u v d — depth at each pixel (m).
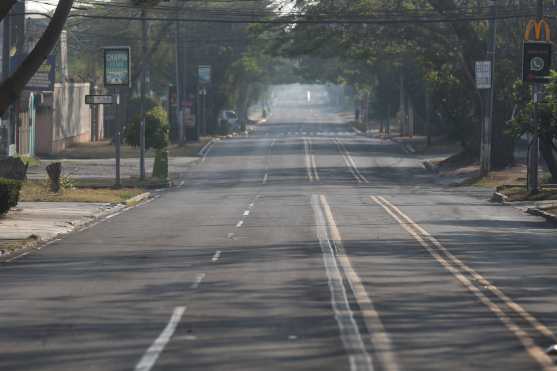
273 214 101.81
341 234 80.38
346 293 49.03
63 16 68.06
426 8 181.25
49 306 45.47
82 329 39.44
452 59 183.38
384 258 64.06
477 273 57.19
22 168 131.62
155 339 37.12
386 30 182.62
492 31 155.75
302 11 179.62
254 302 46.19
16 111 179.25
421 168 198.75
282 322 40.78
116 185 143.75
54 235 80.81
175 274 56.75
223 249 70.06
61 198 118.19
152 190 150.75
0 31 157.75
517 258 65.19
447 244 73.19
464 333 38.56
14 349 35.56
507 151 180.88
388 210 106.75
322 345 35.91
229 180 171.38
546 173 170.75
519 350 35.34
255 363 32.78
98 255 67.12
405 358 33.75
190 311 43.69
